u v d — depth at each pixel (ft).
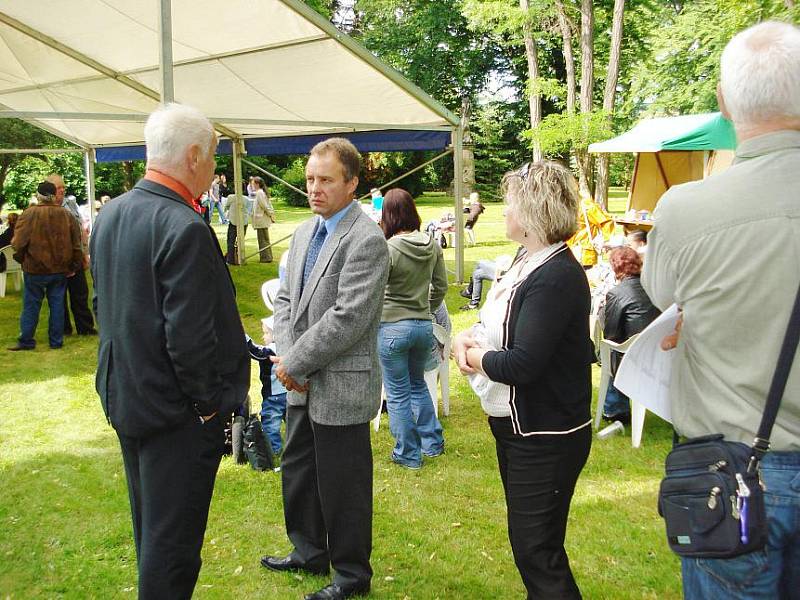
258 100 33.47
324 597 8.86
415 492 12.87
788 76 4.79
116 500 12.44
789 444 4.67
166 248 6.84
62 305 24.22
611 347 15.89
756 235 4.75
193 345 6.83
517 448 7.39
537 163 7.35
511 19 57.72
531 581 7.47
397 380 13.69
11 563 10.30
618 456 14.61
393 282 13.24
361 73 28.94
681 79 61.98
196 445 7.41
